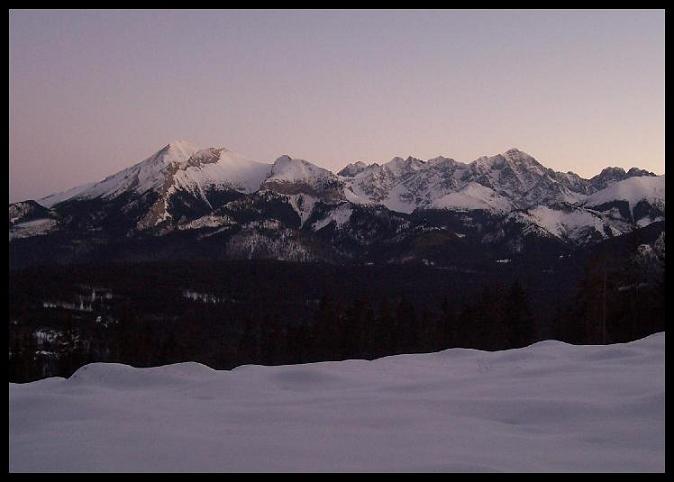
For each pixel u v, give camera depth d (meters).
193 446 7.53
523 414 9.05
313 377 12.55
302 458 7.08
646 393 9.70
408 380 12.30
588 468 6.73
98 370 13.54
